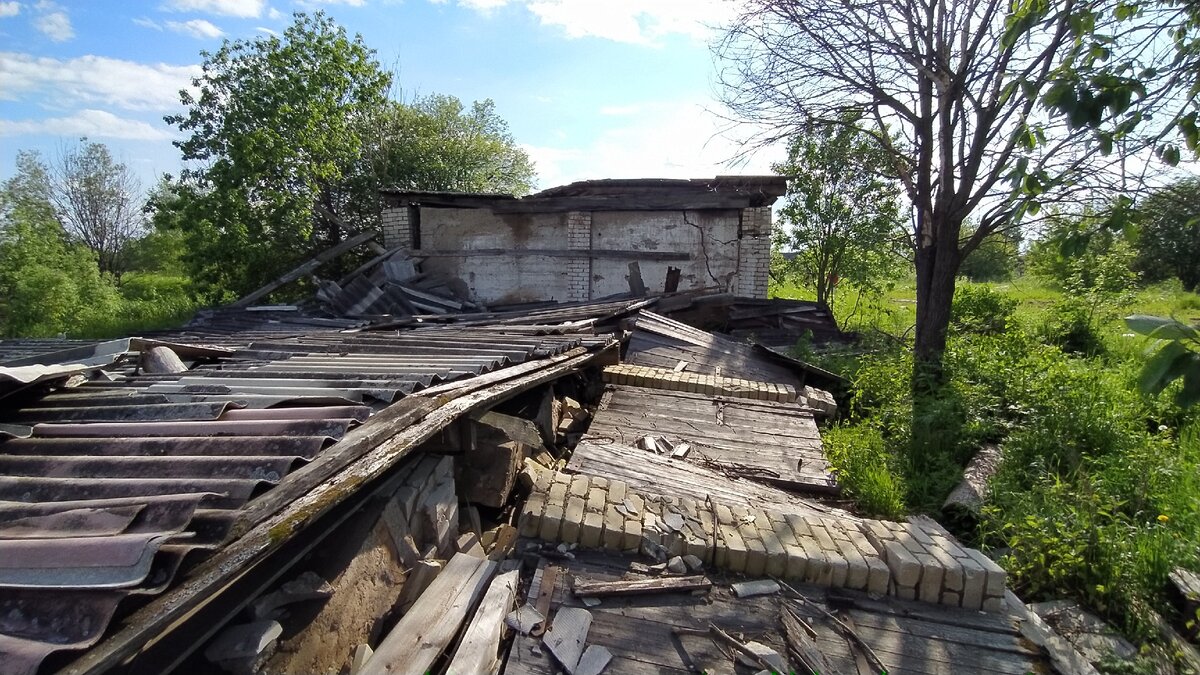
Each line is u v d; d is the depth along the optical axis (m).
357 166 17.59
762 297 12.21
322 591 2.29
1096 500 4.09
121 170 28.58
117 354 4.11
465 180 20.80
